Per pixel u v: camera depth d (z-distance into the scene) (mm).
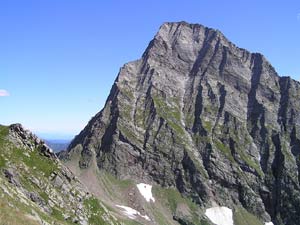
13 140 150000
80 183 164875
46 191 138750
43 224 84438
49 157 157875
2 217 69562
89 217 149625
